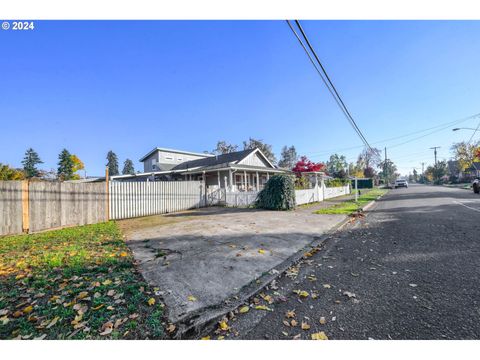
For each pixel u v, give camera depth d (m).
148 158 31.81
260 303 2.76
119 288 3.00
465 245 4.70
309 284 3.25
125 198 10.61
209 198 15.15
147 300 2.71
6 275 3.47
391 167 74.62
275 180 12.18
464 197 15.31
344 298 2.80
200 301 2.71
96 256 4.36
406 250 4.61
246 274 3.50
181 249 4.80
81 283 3.12
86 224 8.86
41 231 7.41
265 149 46.75
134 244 5.33
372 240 5.61
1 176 12.98
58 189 8.06
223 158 22.77
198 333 2.25
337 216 9.41
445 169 60.69
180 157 31.72
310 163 24.09
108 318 2.36
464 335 2.08
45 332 2.17
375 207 12.88
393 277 3.35
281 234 6.19
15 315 2.38
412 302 2.63
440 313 2.40
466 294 2.75
